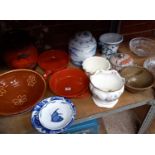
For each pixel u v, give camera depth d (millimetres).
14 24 1090
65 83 969
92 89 836
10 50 946
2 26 1070
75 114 827
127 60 1056
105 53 1096
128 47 1223
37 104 847
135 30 1385
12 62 940
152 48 1227
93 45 1024
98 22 1257
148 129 1315
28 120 830
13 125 814
